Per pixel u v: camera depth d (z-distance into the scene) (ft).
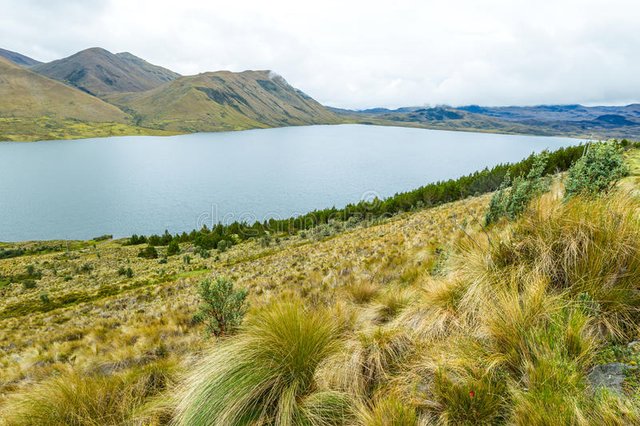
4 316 108.99
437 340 10.34
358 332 11.85
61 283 173.88
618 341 7.61
